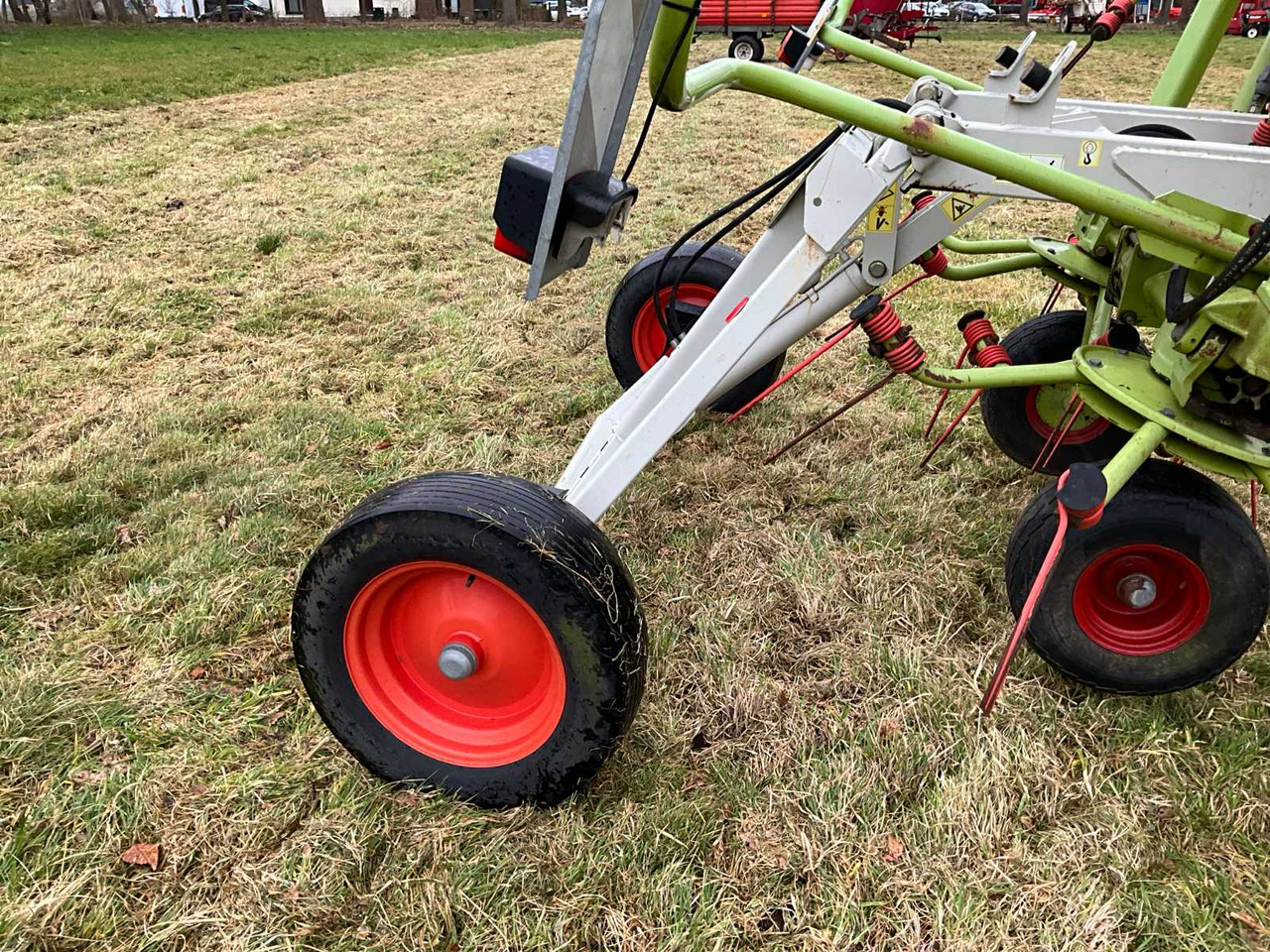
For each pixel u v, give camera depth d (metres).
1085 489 1.96
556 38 29.86
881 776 2.21
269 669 2.56
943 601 2.87
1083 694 2.51
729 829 2.10
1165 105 2.87
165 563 2.99
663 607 2.85
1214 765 2.27
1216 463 2.18
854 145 2.13
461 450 3.73
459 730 2.19
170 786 2.17
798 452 3.75
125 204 7.20
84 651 2.60
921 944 1.84
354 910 1.91
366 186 7.98
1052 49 21.86
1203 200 2.11
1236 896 1.95
